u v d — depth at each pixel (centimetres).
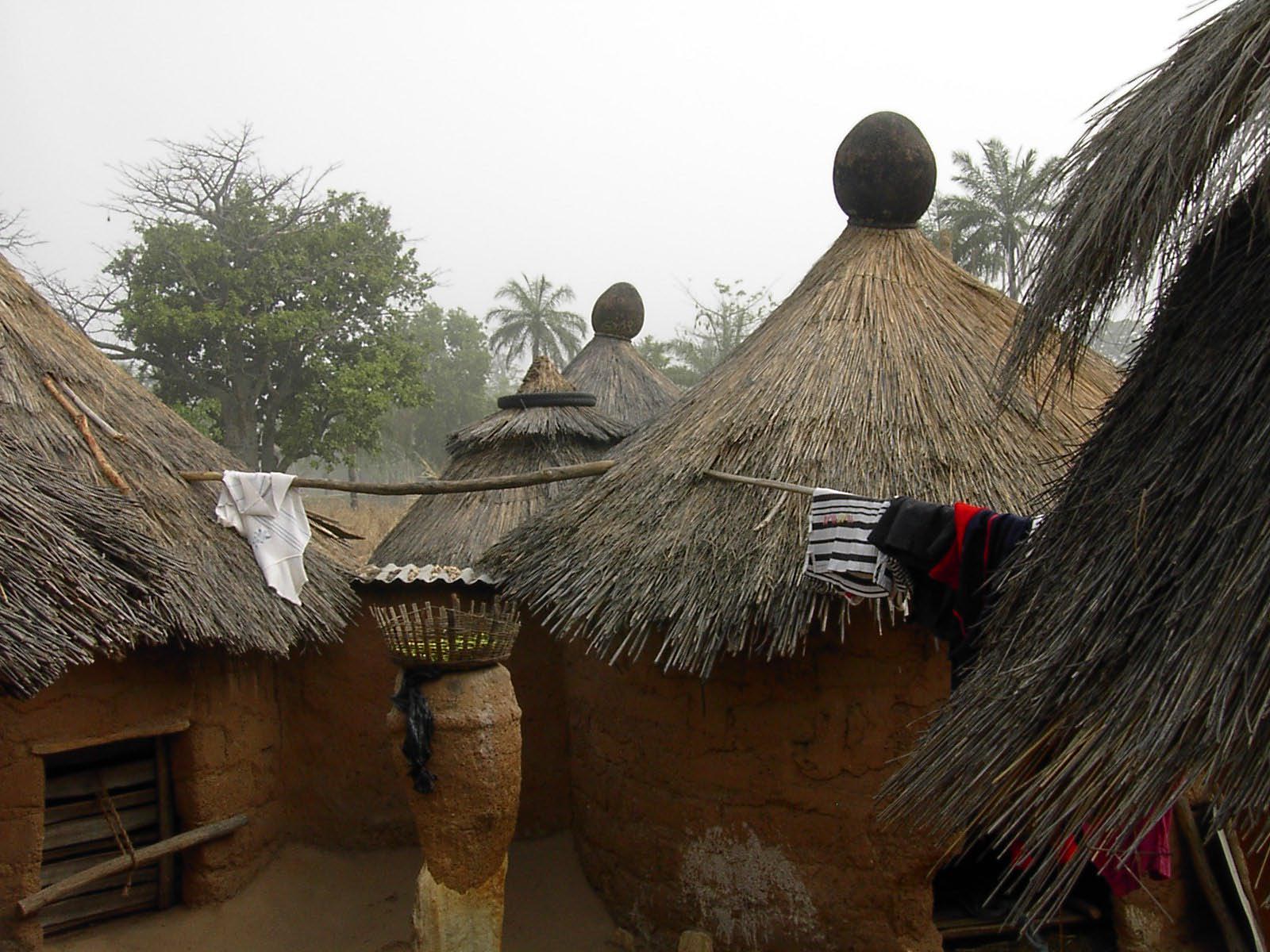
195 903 636
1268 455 220
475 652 448
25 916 546
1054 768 220
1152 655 219
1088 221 263
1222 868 520
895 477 538
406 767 447
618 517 612
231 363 2725
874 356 610
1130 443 277
